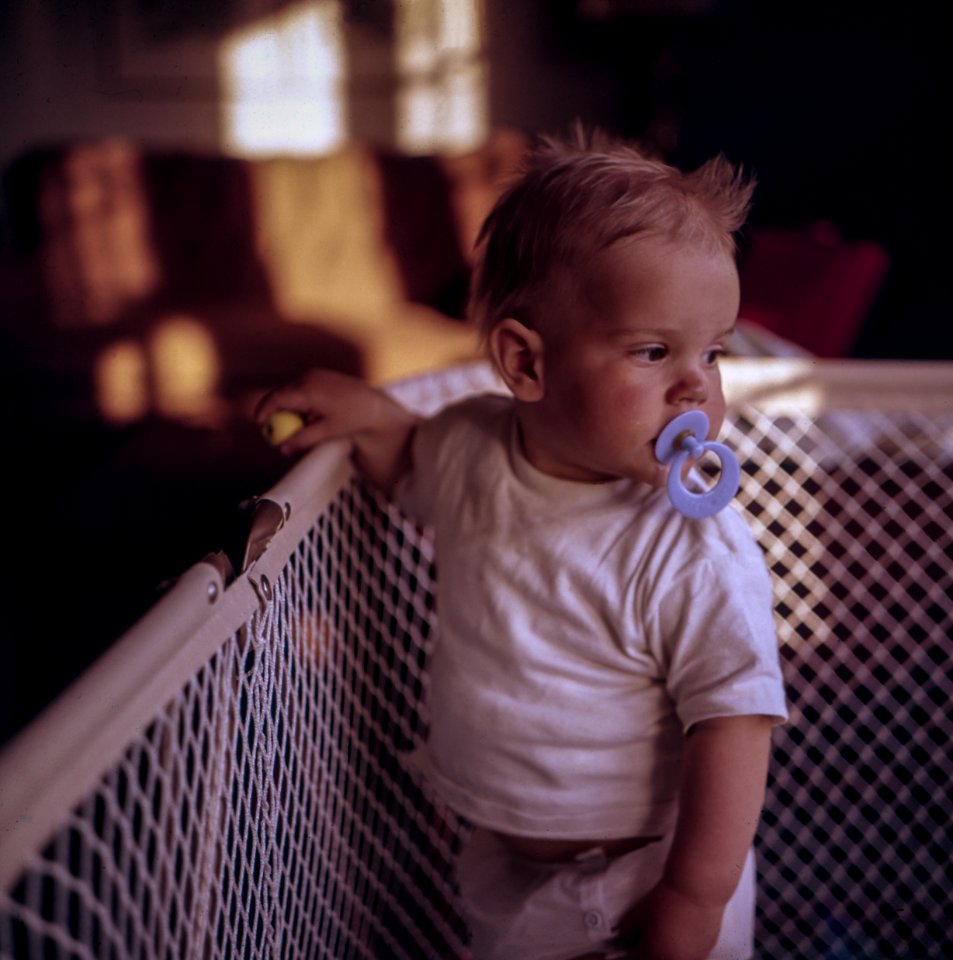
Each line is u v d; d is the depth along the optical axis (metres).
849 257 1.84
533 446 0.64
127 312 2.29
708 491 0.56
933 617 0.91
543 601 0.62
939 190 2.38
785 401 0.79
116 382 2.07
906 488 0.85
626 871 0.62
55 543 1.53
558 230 0.58
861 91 2.48
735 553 0.59
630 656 0.61
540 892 0.64
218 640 0.42
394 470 0.72
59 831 0.30
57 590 1.42
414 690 0.90
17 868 0.27
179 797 0.38
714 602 0.58
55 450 2.06
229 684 0.44
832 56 2.51
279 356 2.09
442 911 0.80
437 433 0.70
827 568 0.90
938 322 2.39
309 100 2.92
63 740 0.30
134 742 0.34
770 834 0.88
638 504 0.62
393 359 2.08
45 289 2.33
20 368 2.07
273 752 0.51
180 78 2.86
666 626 0.59
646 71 2.83
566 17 2.90
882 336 2.42
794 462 0.90
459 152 2.47
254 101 2.90
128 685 0.34
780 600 0.88
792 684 0.88
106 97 2.84
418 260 2.41
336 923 0.63
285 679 0.54
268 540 0.48
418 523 0.73
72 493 1.62
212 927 0.45
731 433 0.82
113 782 0.33
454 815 0.79
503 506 0.65
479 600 0.65
